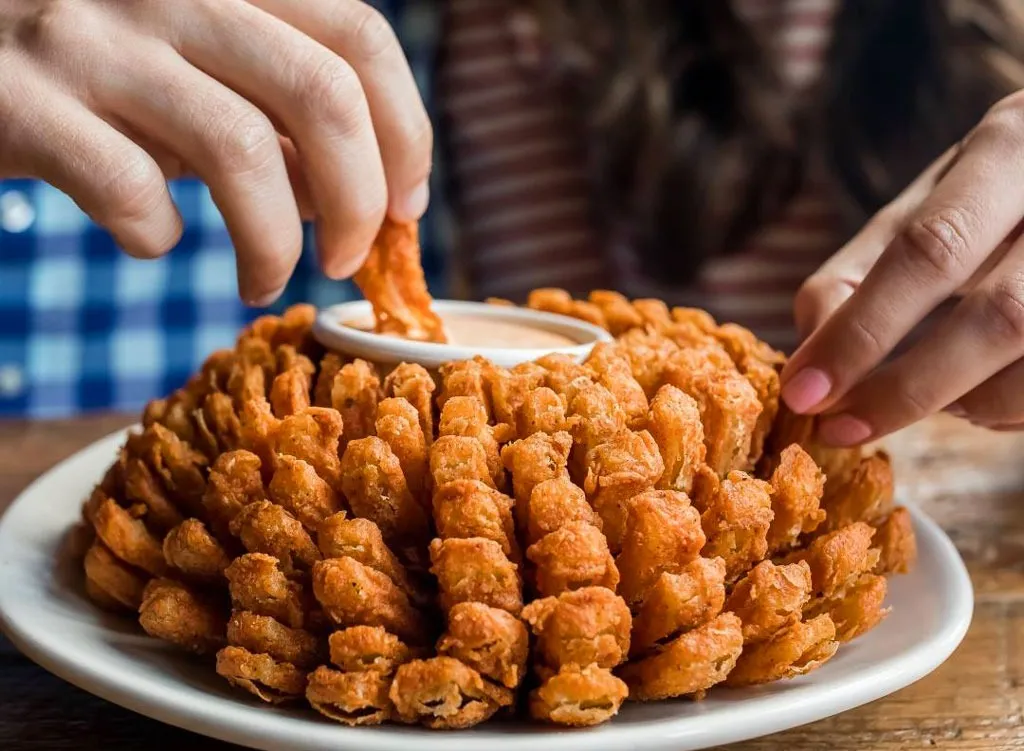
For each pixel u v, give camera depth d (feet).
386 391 1.09
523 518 1.00
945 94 2.62
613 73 2.75
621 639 0.94
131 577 1.12
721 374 1.10
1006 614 1.29
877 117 2.69
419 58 3.08
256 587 0.98
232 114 1.13
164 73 1.14
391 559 1.00
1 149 1.15
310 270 2.97
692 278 2.90
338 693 0.93
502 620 0.93
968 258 1.12
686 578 0.96
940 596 1.17
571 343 1.24
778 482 1.05
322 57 1.16
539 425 1.02
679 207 2.78
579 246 3.17
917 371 1.13
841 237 2.98
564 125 3.15
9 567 1.18
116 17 1.17
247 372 1.16
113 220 1.15
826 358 1.14
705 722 0.93
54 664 1.02
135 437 1.18
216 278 2.93
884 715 1.10
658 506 0.97
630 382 1.07
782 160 2.82
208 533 1.06
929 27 2.61
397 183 1.25
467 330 1.27
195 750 1.03
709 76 2.84
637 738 0.91
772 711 0.95
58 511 1.34
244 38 1.16
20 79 1.14
